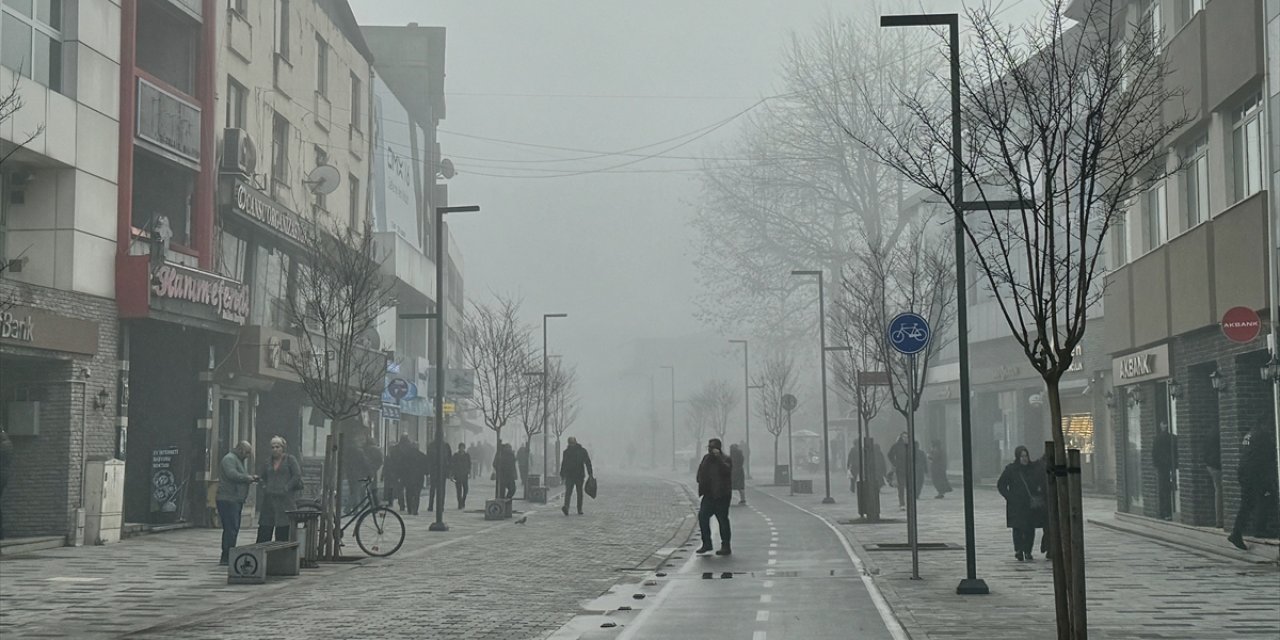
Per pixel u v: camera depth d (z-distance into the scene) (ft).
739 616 46.37
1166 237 85.20
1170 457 85.20
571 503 138.82
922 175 43.52
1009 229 35.32
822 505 131.85
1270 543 64.75
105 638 40.91
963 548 74.54
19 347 72.95
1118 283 94.79
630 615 46.80
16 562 67.82
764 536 88.63
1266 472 65.57
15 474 78.38
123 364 85.10
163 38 96.89
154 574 61.77
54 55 80.12
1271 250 63.26
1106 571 60.85
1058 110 36.47
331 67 135.95
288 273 117.70
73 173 80.28
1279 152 63.10
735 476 132.16
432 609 48.55
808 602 50.60
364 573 62.95
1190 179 81.05
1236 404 71.61
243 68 107.55
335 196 136.67
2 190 79.46
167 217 93.25
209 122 97.86
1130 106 37.14
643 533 92.02
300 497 65.92
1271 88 63.82
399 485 119.75
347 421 128.98
